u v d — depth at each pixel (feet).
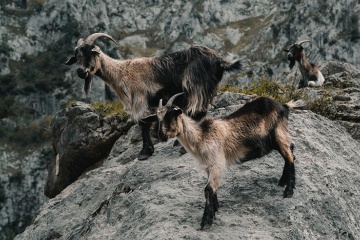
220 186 28.37
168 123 24.76
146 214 27.58
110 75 34.78
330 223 27.09
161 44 380.99
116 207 31.19
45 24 379.76
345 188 29.76
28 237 37.32
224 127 26.12
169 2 406.82
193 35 381.81
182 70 34.17
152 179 31.37
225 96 41.27
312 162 29.84
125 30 388.98
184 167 31.35
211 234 24.32
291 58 54.95
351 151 33.47
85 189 37.58
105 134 45.75
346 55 311.68
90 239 30.35
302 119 33.76
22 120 326.65
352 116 41.06
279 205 26.45
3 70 347.77
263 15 390.83
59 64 357.20
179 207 27.14
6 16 379.96
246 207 26.55
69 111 47.65
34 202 288.30
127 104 34.91
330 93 44.29
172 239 24.25
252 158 26.71
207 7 393.91
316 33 324.60
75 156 47.26
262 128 26.63
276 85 45.98
